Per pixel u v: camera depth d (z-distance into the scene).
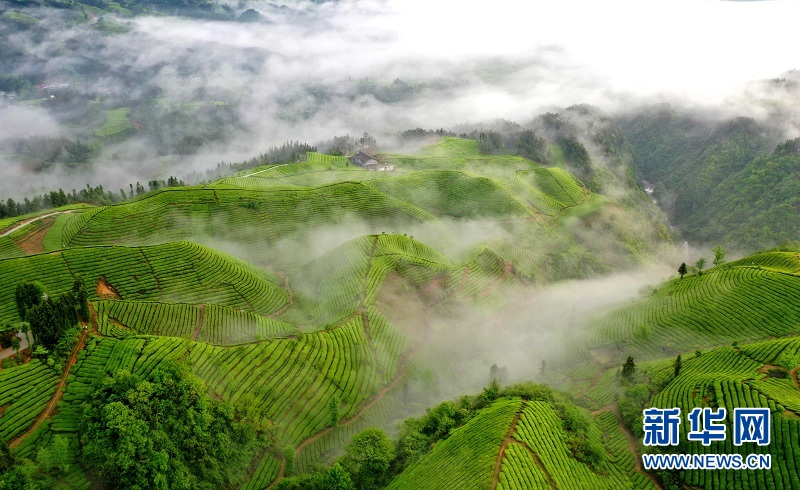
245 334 113.31
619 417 99.62
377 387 110.44
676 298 138.25
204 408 77.88
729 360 104.50
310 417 96.56
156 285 123.81
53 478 67.44
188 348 92.62
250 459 82.12
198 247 138.62
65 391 77.50
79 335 86.69
